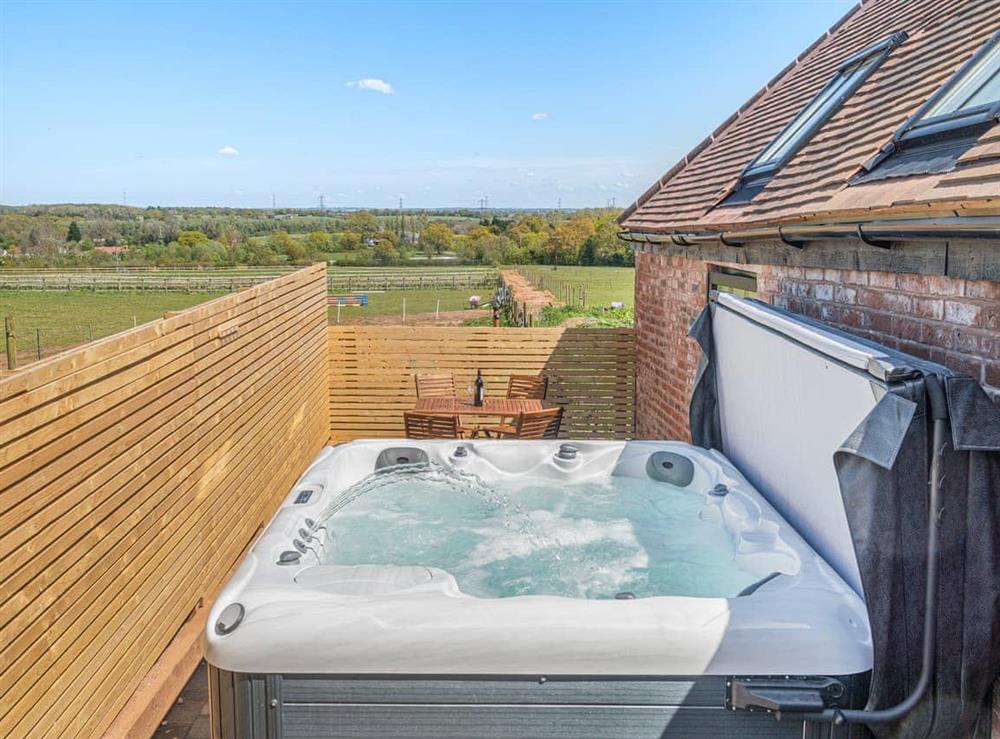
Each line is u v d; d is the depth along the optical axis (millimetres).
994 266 2334
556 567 4184
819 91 6020
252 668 2531
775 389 3834
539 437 7922
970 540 2191
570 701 2477
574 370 9148
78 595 2936
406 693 2502
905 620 2266
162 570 3846
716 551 4086
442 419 7641
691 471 4957
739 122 8039
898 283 3082
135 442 3502
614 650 2449
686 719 2477
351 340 8961
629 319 15883
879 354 2584
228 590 2982
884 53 5277
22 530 2531
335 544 4477
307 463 7719
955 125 3141
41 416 2668
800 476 3516
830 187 3758
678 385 7410
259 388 5812
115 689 3285
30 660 2572
